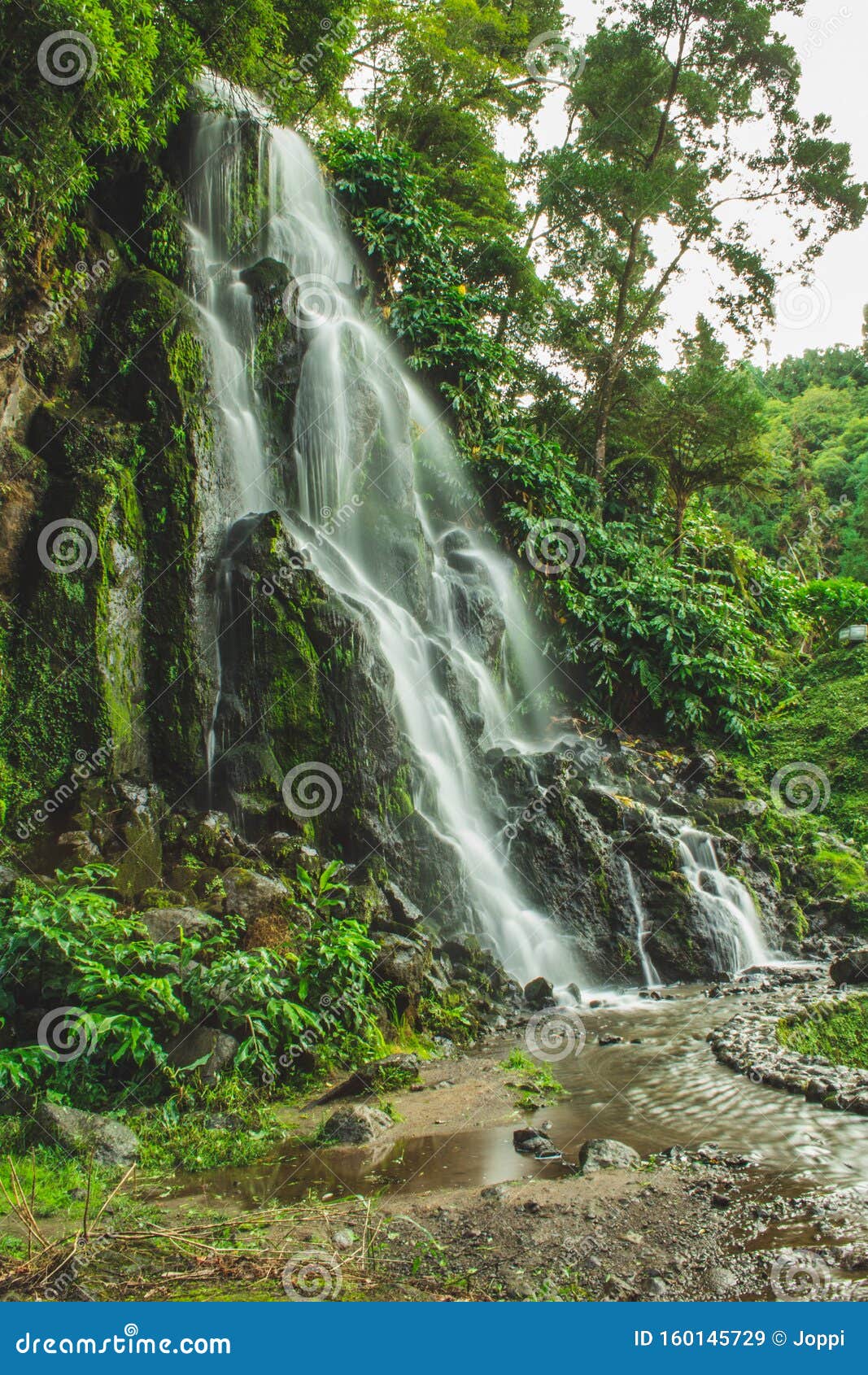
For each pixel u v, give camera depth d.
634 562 17.31
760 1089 6.14
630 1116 5.71
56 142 8.49
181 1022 6.48
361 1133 5.55
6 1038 6.18
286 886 8.20
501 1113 5.93
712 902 11.07
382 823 9.63
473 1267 3.86
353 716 9.75
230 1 12.16
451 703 11.81
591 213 19.72
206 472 9.61
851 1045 7.80
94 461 8.85
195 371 9.73
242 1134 5.68
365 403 12.84
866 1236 3.95
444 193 21.12
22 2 7.68
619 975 10.40
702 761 14.51
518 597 15.37
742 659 16.91
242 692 9.38
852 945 11.73
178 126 11.96
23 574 8.43
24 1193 4.79
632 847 11.34
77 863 7.57
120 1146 5.41
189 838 8.37
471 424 16.39
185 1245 4.18
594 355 20.92
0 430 8.45
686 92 19.38
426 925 9.20
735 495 23.31
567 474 17.66
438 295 16.28
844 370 66.31
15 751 8.02
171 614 9.15
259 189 13.04
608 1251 3.93
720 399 19.31
